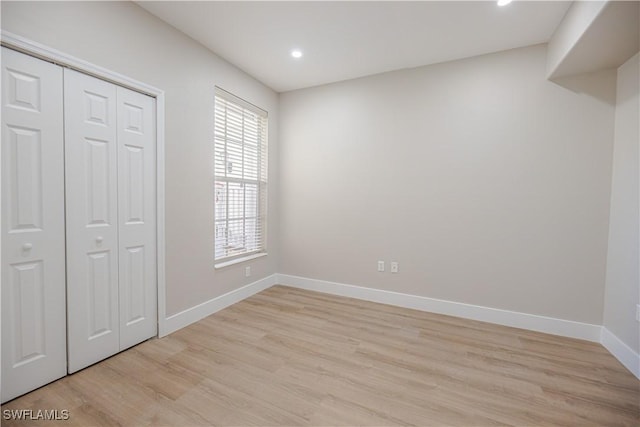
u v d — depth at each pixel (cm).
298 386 181
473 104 284
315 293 365
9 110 157
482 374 196
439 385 184
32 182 167
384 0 208
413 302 317
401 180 319
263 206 375
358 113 340
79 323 191
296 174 382
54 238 177
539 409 163
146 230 230
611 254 234
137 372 193
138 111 221
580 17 191
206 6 217
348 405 165
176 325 255
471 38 253
